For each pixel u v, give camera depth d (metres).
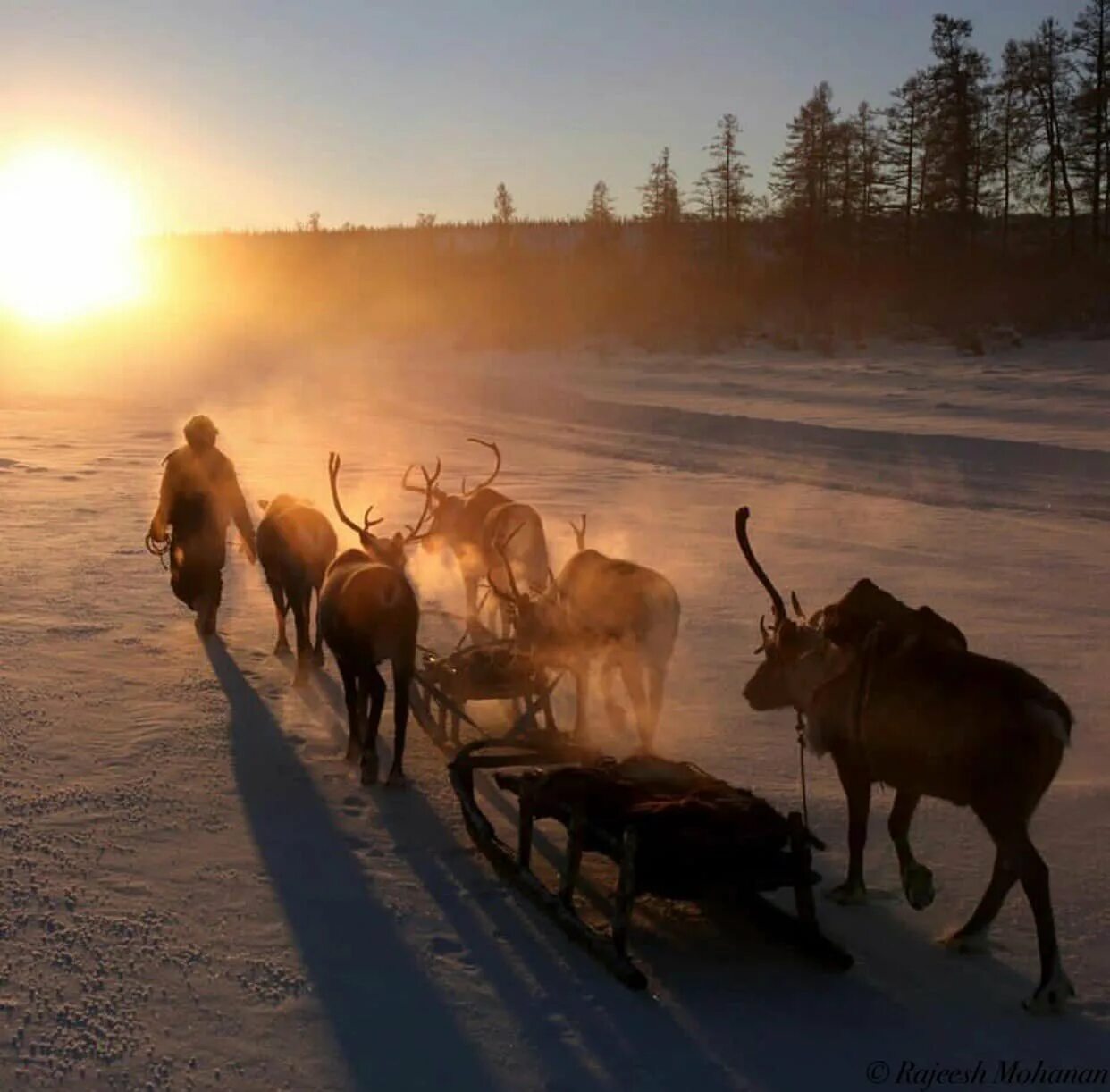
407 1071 4.84
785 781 8.04
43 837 6.92
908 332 60.75
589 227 108.88
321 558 10.26
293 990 5.41
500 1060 4.93
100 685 9.94
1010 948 5.92
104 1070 4.80
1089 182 71.38
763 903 5.98
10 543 16.41
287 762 8.32
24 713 9.11
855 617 6.10
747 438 30.94
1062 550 16.39
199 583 11.55
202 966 5.59
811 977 5.64
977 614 12.54
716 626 12.12
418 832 7.21
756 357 59.28
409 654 8.00
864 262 76.19
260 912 6.12
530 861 6.84
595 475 24.97
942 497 21.59
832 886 6.59
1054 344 53.59
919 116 77.75
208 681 10.20
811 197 79.75
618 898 5.57
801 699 6.58
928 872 6.02
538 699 8.39
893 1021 5.26
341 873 6.61
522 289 87.69
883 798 7.82
